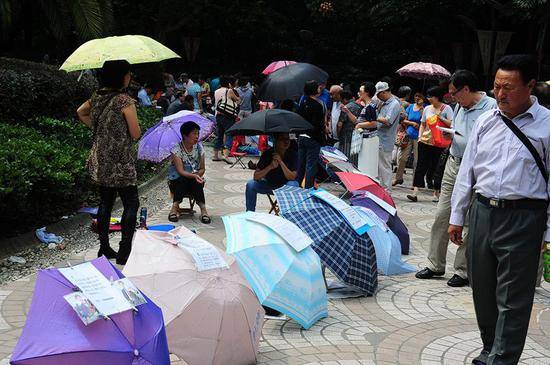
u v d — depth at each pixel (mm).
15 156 7402
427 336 5141
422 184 11016
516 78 3951
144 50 7219
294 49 28062
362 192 7684
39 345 3186
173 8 25516
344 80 26781
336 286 6203
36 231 7156
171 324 3969
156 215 9031
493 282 4262
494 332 4406
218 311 4062
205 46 30062
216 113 14680
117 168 6332
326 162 10367
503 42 19656
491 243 4137
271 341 4867
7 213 6695
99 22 14992
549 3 16766
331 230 5789
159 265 4227
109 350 3197
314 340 4926
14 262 6367
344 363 4551
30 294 5574
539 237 4043
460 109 6277
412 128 12203
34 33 20672
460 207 4414
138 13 26109
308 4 25672
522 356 4836
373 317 5504
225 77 15406
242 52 29891
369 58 27234
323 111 9867
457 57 22531
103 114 6324
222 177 12523
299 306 4996
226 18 27219
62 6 15109
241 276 4410
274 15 27922
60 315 3273
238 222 5355
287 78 10828
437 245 6586
